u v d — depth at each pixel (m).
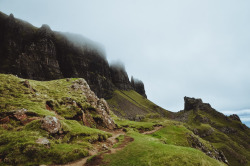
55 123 26.34
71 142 26.33
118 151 24.97
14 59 147.75
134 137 41.38
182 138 65.94
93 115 56.47
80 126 35.38
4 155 17.14
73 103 50.53
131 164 19.23
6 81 41.47
